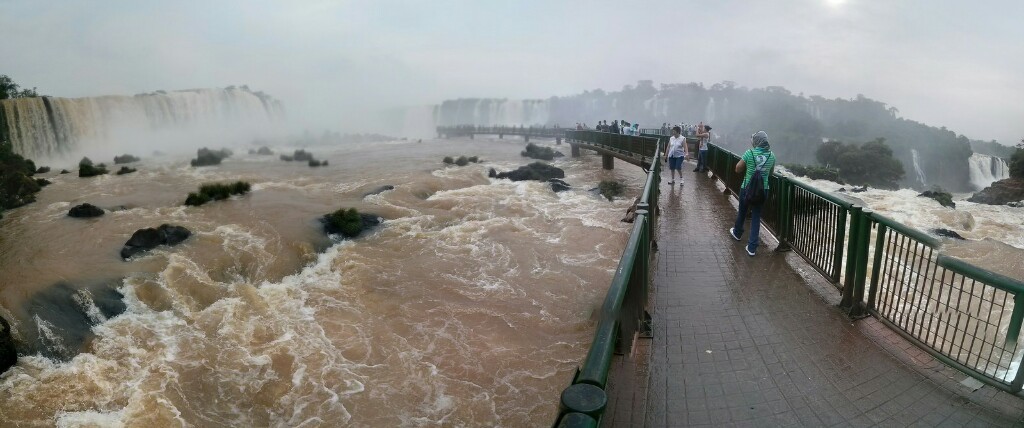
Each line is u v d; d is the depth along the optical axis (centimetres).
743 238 838
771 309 540
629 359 441
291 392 732
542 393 719
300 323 927
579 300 1009
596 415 197
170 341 864
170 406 701
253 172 2819
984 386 373
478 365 788
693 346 466
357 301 1019
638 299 479
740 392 390
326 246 1340
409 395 721
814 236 650
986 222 1770
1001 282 344
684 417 362
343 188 2231
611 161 2914
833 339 465
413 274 1149
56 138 3659
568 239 1391
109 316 945
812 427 347
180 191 2123
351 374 771
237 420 683
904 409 359
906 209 1903
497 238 1404
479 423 664
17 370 771
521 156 3888
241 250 1280
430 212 1709
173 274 1112
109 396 723
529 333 881
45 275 1063
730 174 1289
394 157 3788
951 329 538
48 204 1867
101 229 1455
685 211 1084
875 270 489
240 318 945
